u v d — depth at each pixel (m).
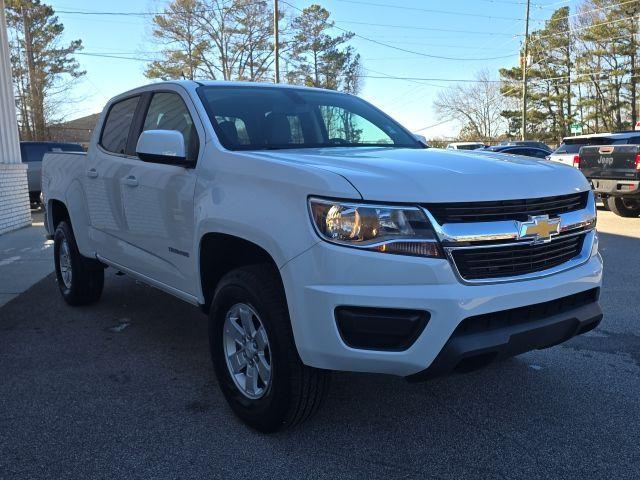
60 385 3.89
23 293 6.36
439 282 2.63
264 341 3.10
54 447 3.09
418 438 3.20
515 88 63.03
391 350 2.65
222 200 3.21
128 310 5.68
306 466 2.92
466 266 2.71
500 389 3.82
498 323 2.81
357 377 4.01
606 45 55.53
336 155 3.29
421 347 2.64
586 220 3.25
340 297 2.63
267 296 2.95
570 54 60.78
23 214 12.37
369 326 2.64
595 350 4.54
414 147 4.18
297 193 2.81
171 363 4.30
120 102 4.89
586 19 58.56
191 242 3.54
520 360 4.32
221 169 3.31
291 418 3.04
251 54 51.97
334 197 2.67
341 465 2.93
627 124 61.47
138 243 4.26
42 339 4.82
